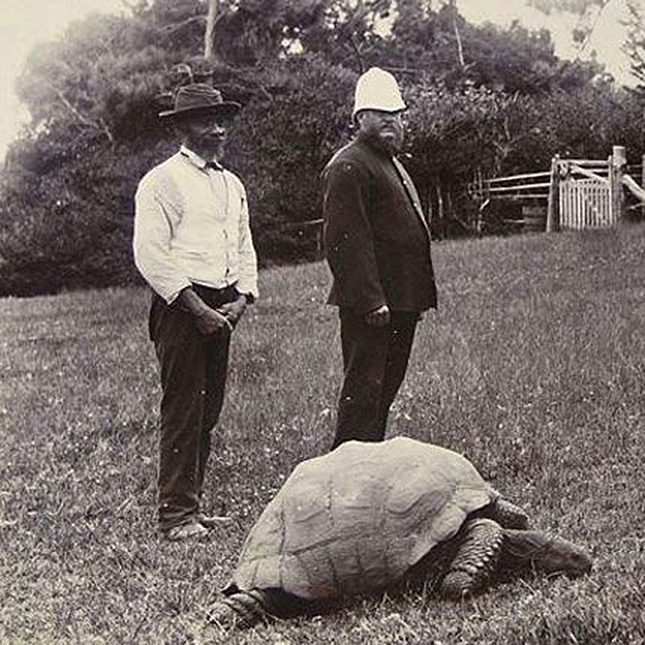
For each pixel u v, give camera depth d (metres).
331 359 11.79
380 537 5.34
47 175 24.38
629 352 10.41
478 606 5.06
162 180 7.37
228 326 7.39
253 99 26.00
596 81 23.64
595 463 7.71
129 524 7.54
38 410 11.16
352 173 7.05
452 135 23.36
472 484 5.53
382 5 26.00
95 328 16.83
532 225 22.75
